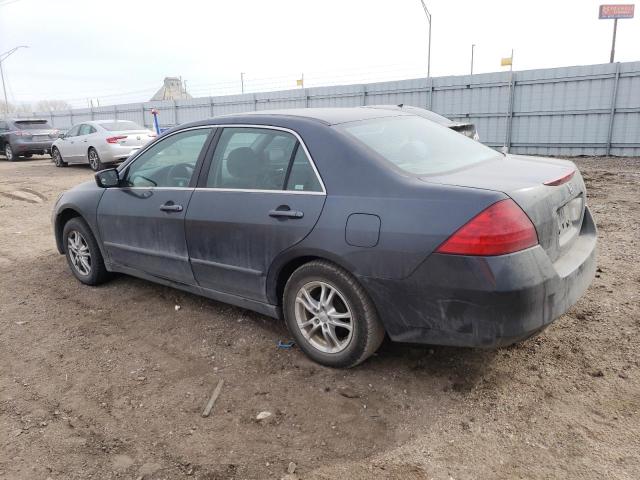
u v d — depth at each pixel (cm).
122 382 329
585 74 1500
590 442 252
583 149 1557
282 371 332
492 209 257
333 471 243
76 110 3397
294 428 275
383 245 281
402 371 323
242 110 2369
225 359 352
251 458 254
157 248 415
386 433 268
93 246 490
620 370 311
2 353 375
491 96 1680
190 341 380
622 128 1482
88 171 1585
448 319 271
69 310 450
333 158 312
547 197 281
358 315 304
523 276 256
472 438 260
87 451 264
